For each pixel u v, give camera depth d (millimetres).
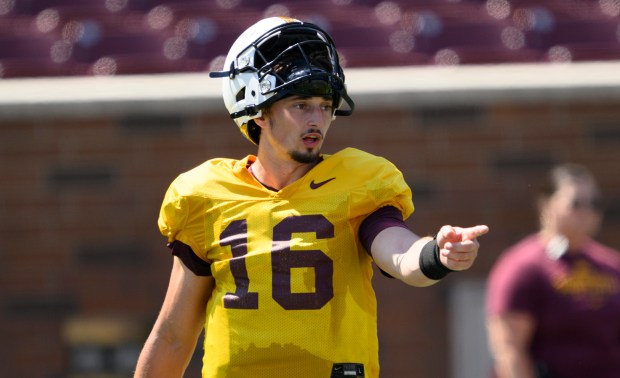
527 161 27547
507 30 30312
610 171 27516
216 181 12070
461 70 28016
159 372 12617
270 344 11516
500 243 27500
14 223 27625
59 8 32500
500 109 27531
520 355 19484
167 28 30922
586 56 29641
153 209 27547
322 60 11953
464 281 27422
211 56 29844
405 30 30203
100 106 27391
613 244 27469
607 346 19438
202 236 12047
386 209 11805
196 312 12492
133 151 27500
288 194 11789
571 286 19422
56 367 27578
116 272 27609
